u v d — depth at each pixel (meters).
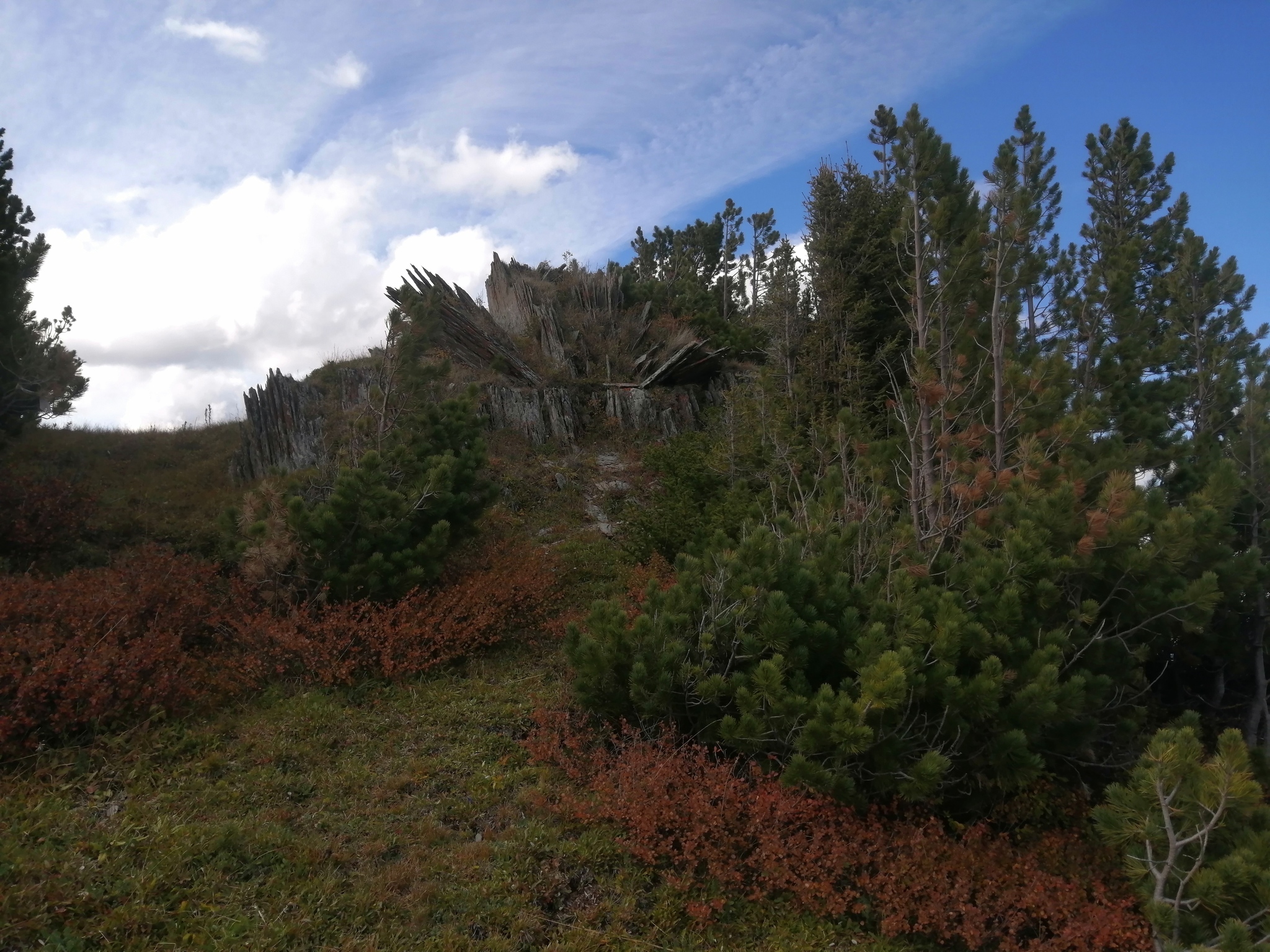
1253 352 12.11
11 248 13.55
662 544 11.86
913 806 6.33
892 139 12.29
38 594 7.60
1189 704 9.05
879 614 6.88
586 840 5.98
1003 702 6.52
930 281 9.91
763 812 5.84
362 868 5.48
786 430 13.52
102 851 5.15
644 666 6.86
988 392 9.45
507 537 13.08
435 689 8.40
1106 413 9.17
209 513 13.17
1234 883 4.72
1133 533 6.85
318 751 6.93
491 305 23.03
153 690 6.95
